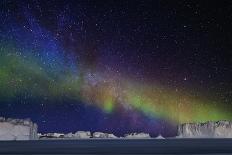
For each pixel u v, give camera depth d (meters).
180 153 42.12
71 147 61.31
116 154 42.72
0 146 63.41
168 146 60.31
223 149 48.53
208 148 51.56
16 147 60.00
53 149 53.44
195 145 62.25
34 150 50.69
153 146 61.88
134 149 52.53
